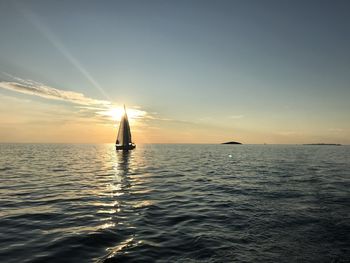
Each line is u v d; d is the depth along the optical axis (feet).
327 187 77.25
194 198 64.18
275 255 31.73
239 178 97.91
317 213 49.52
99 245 34.63
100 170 125.18
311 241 35.99
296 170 125.08
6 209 52.85
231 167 141.38
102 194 68.54
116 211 51.83
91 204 57.52
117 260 30.27
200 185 83.15
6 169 124.98
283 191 71.61
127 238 37.22
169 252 32.50
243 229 41.01
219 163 168.86
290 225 42.70
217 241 36.01
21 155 241.35
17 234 38.65
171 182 89.30
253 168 135.64
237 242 35.65
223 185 82.74
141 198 64.03
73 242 35.53
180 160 194.90
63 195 67.00
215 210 52.70
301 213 49.60
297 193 68.74
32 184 83.61
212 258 30.78
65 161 178.50
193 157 233.14
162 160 194.18
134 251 32.76
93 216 48.29
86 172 116.57
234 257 31.04
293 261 30.19
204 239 36.81
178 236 38.06
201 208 54.39
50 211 51.42
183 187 79.61
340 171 120.16
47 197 64.44
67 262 29.76
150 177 101.40
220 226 42.65
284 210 51.90
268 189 74.90
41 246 34.19
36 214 49.32
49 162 168.96
